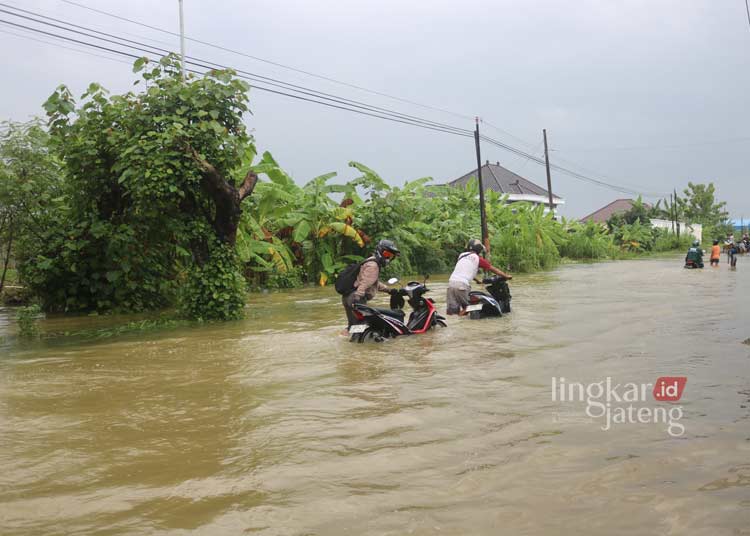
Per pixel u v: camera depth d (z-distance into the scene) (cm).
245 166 1598
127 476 325
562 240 3288
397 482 307
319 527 261
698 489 285
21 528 267
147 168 992
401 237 2323
